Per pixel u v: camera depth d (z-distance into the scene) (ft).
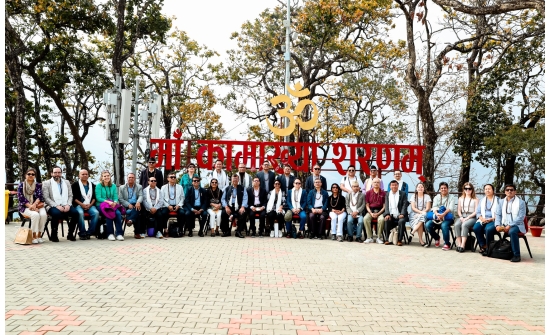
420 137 72.08
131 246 30.53
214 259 26.50
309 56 78.48
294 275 22.70
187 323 14.70
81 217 32.78
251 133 82.48
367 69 83.25
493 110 66.95
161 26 72.90
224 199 37.58
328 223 38.17
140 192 35.70
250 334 13.85
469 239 33.22
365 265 26.13
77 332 13.56
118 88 49.11
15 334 13.26
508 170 69.82
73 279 20.39
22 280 19.89
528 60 66.13
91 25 64.28
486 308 17.63
